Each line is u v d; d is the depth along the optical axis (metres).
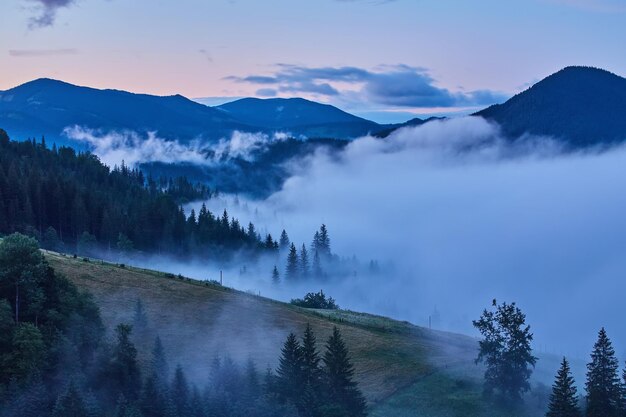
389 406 85.69
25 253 87.31
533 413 83.75
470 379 95.00
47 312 84.62
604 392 80.12
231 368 78.56
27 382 68.25
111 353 80.31
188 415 69.62
